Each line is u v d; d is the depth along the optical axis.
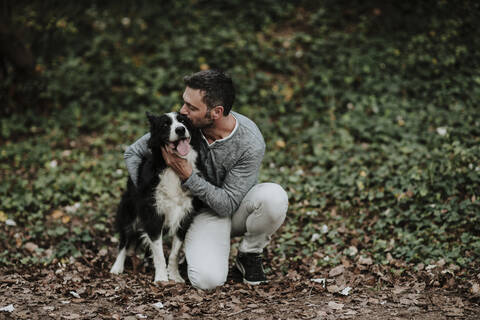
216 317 2.82
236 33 7.93
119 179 5.07
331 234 3.90
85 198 4.70
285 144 5.65
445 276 3.16
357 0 8.40
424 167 4.66
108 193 4.83
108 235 4.17
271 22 8.30
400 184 4.42
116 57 7.64
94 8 8.61
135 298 3.07
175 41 7.82
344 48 7.28
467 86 6.09
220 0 8.88
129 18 8.56
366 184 4.55
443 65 6.61
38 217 4.37
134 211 3.50
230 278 3.49
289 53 7.44
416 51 7.02
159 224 3.33
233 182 3.21
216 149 3.19
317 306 2.92
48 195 4.71
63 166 5.34
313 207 4.43
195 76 2.96
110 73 7.18
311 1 8.67
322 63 7.10
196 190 3.12
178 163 3.08
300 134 5.77
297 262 3.62
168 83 6.92
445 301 2.87
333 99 6.35
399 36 7.48
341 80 6.66
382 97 6.19
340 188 4.59
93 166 5.30
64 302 2.99
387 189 4.40
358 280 3.24
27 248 3.85
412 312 2.77
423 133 5.30
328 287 3.14
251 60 7.32
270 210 3.16
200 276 3.20
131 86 7.05
